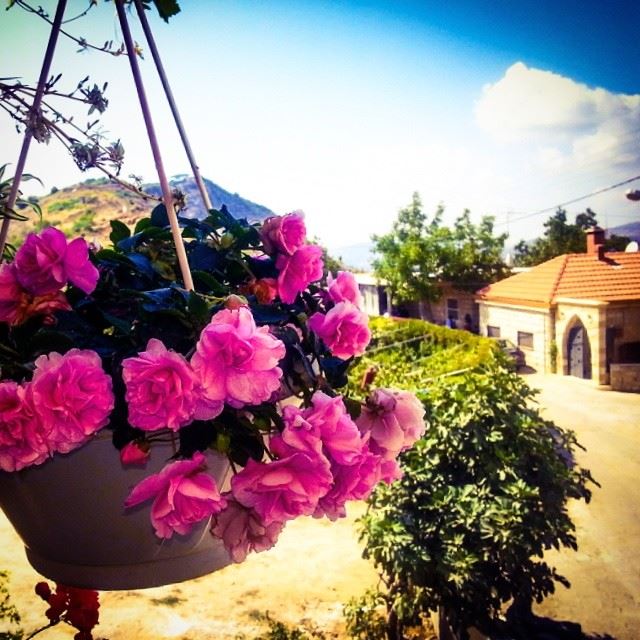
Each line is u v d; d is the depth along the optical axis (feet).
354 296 2.76
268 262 2.70
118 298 2.46
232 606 15.64
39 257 2.14
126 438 2.06
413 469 11.61
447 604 11.36
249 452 2.07
